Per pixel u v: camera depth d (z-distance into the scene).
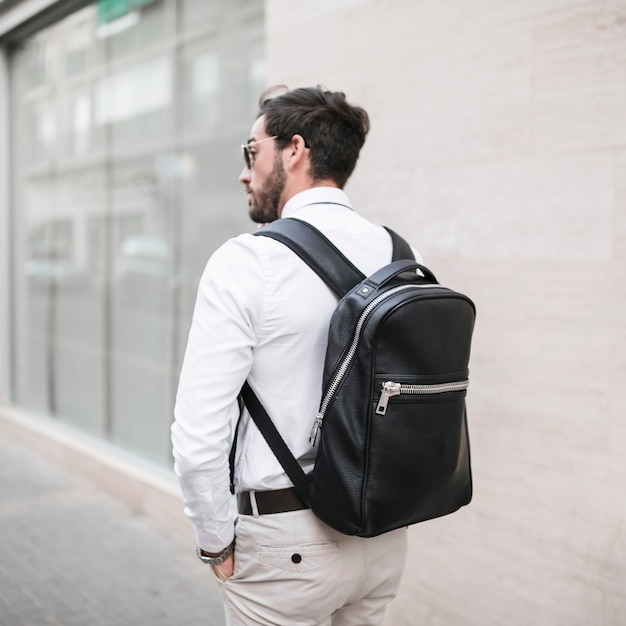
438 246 2.73
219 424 1.46
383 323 1.43
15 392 6.59
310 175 1.70
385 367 1.44
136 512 4.49
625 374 2.21
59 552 3.88
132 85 4.94
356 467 1.45
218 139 4.25
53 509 4.53
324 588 1.56
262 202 1.75
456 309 1.54
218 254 1.52
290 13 3.29
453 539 2.72
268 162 1.72
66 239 5.76
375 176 2.95
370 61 2.95
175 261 4.61
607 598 2.28
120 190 5.10
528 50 2.41
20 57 6.26
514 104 2.46
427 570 2.81
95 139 5.35
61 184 5.78
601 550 2.29
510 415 2.52
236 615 1.64
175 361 4.62
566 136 2.32
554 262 2.38
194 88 4.42
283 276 1.51
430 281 1.65
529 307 2.45
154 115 4.75
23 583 3.51
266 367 1.53
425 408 1.48
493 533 2.59
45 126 5.97
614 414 2.25
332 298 1.55
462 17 2.60
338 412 1.46
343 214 1.67
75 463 5.23
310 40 3.20
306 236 1.56
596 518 2.30
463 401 1.60
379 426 1.44
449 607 2.74
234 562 1.64
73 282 5.68
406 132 2.82
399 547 1.69
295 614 1.58
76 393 5.71
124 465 4.78
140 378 4.96
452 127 2.66
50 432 5.68
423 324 1.46
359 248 1.63
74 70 5.55
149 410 4.89
